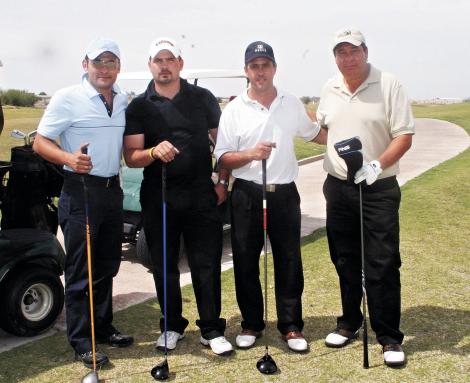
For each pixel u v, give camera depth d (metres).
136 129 3.67
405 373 3.45
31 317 4.13
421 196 8.90
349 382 3.37
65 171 3.64
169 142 3.56
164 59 3.55
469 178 10.30
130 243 6.21
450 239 6.51
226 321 4.34
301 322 3.90
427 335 3.96
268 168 3.67
